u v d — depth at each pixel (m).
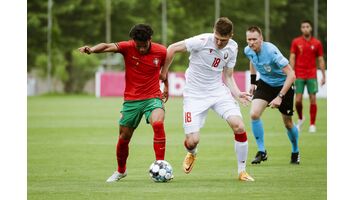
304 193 27.33
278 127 57.53
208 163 36.66
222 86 31.44
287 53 135.00
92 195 27.05
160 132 29.97
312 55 53.31
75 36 132.38
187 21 137.25
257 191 27.80
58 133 52.62
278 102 33.84
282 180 30.72
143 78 29.77
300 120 53.75
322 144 45.34
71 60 132.50
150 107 29.95
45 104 89.38
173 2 136.75
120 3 133.38
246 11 136.62
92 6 132.38
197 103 31.19
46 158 38.69
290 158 38.78
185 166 32.00
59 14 131.00
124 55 29.69
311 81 53.22
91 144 45.53
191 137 31.06
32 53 127.75
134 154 40.31
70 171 34.00
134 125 30.20
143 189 28.31
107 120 64.12
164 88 31.14
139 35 28.83
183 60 126.31
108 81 109.69
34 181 30.78
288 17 135.62
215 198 26.23
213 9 137.88
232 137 49.94
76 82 132.75
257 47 35.47
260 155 36.50
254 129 36.47
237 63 126.25
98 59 132.88
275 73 36.03
